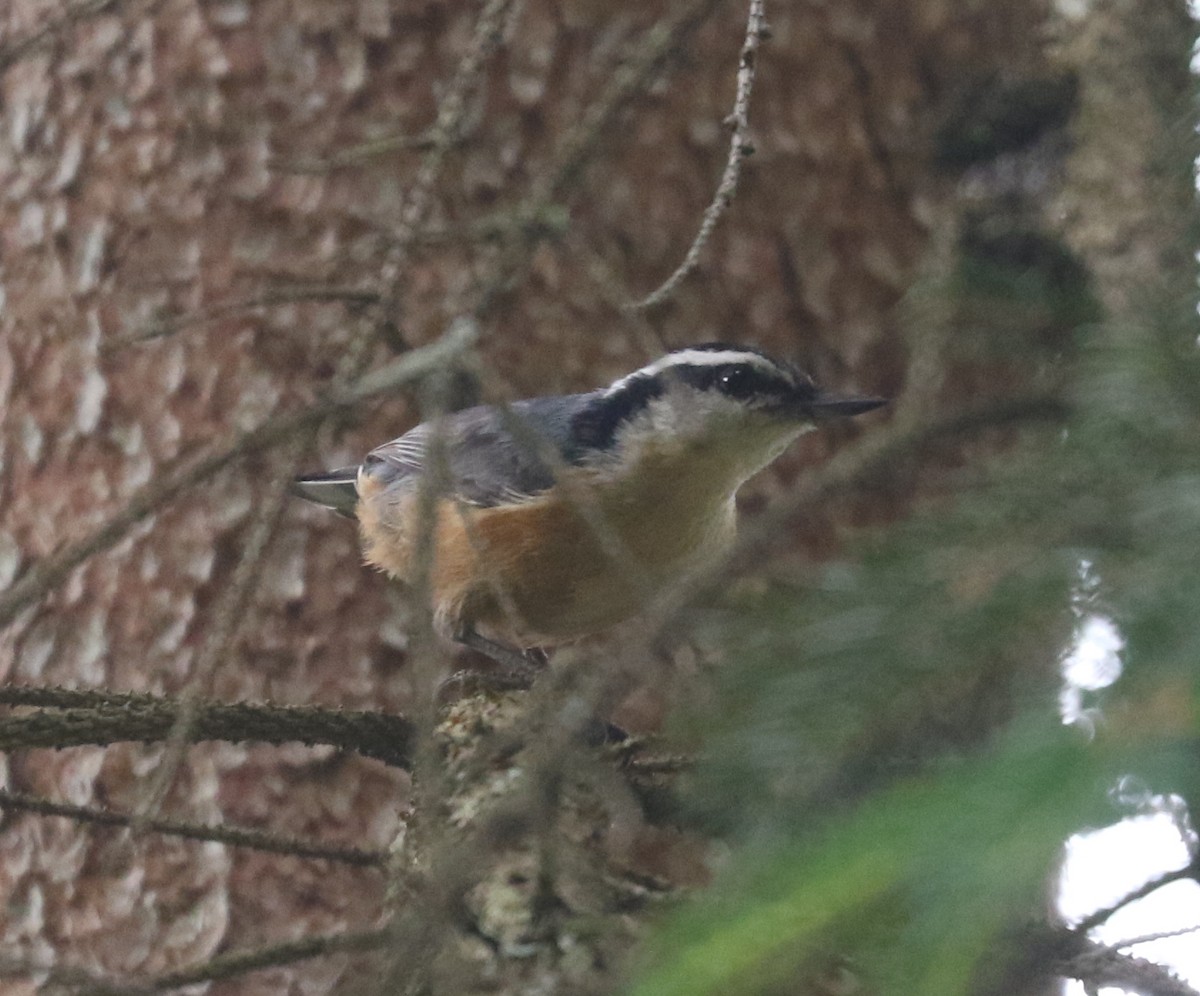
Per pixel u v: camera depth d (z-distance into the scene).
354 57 9.98
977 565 2.92
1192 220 3.69
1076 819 2.27
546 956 4.48
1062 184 7.96
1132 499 2.82
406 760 6.59
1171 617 2.49
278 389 9.65
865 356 9.96
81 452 9.89
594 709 3.35
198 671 4.28
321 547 9.54
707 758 2.93
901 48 10.15
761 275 9.93
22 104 10.37
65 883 9.33
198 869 9.16
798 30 10.16
